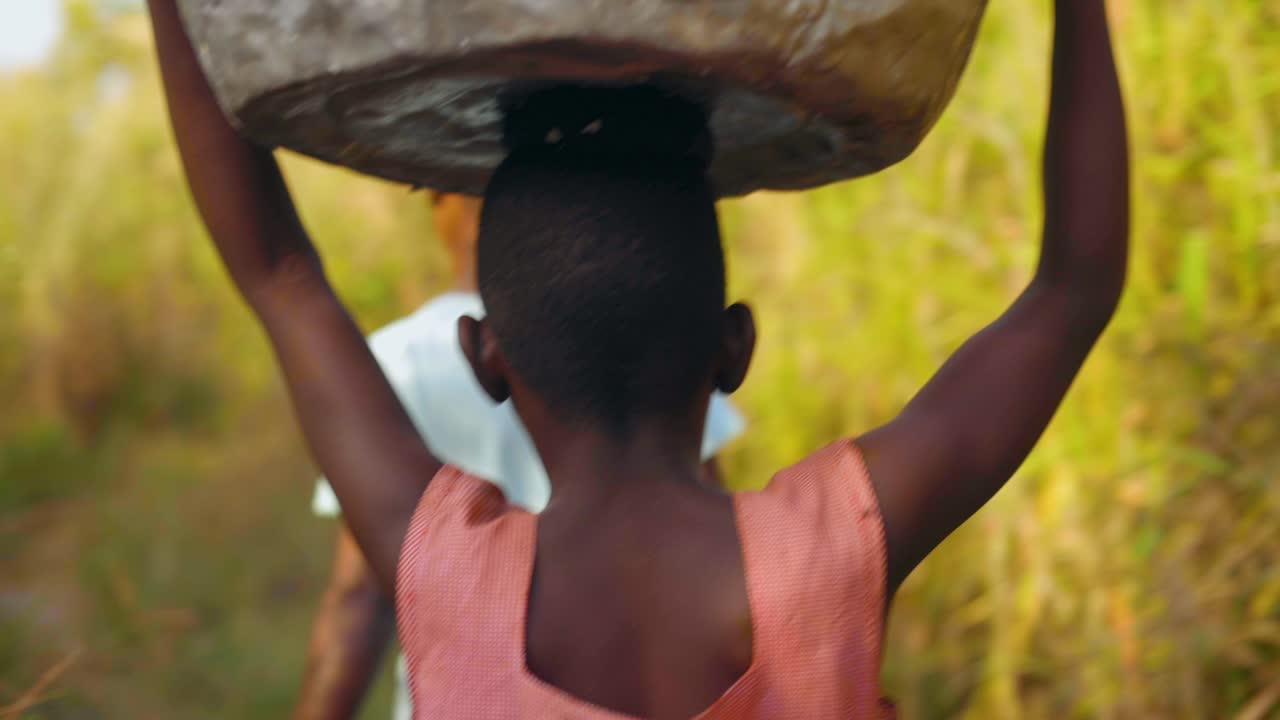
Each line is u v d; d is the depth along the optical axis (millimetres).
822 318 3828
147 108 7664
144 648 4336
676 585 1241
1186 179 3129
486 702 1226
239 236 1453
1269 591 2699
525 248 1270
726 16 1086
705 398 1322
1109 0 3223
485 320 1364
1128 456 2961
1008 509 3131
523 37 1069
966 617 3279
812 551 1235
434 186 1589
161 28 1438
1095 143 1375
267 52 1177
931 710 3266
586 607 1242
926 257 3586
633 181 1267
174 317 7508
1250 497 2818
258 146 1454
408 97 1251
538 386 1301
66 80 7688
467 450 2443
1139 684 2811
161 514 5629
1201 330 2881
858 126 1273
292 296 1458
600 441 1292
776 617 1215
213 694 4285
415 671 1264
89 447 6824
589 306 1256
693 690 1222
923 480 1283
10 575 5117
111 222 7504
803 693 1208
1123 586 2893
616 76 1121
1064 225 1381
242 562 5312
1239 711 2705
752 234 4195
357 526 1369
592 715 1195
